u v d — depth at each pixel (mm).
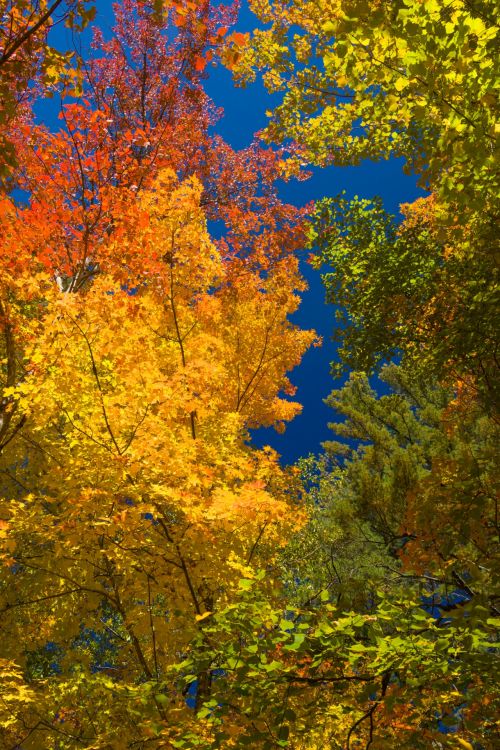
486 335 5852
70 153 6281
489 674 2936
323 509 12961
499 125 3641
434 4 3240
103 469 4316
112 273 5773
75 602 5934
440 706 3730
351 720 4230
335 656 3191
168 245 5465
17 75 3818
